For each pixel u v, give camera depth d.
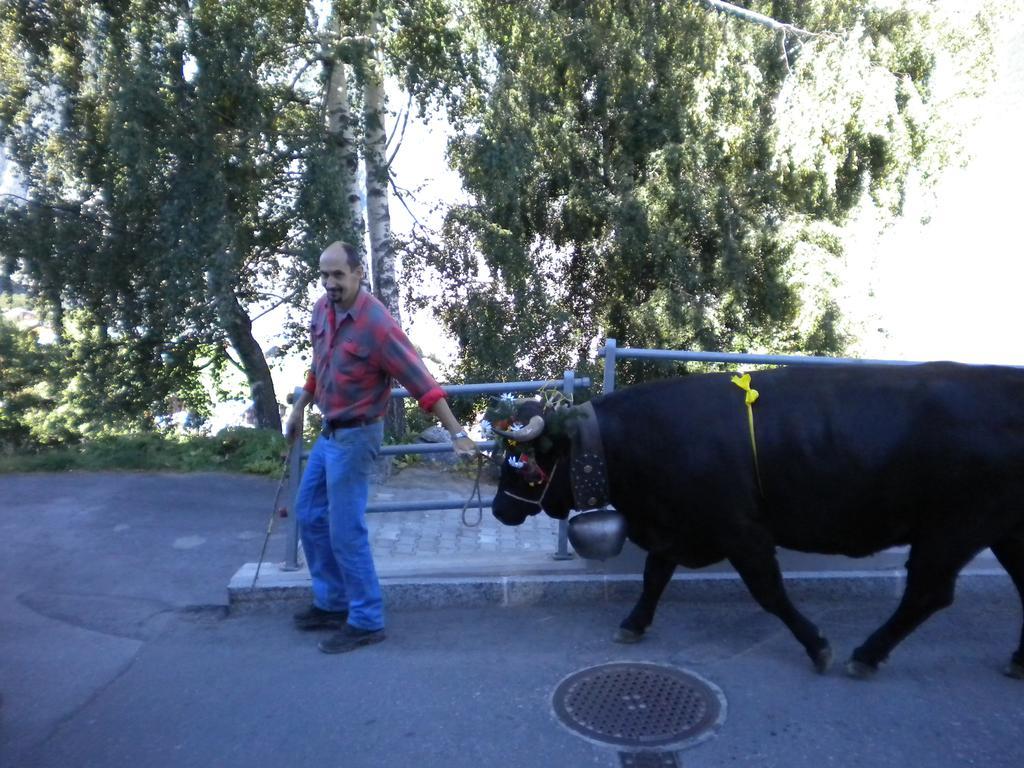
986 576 5.09
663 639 4.68
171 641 4.73
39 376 14.74
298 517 4.72
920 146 13.54
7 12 10.52
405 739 3.76
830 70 12.59
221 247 9.84
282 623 4.97
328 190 10.20
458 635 4.77
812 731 3.78
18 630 4.87
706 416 4.09
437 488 7.91
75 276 12.22
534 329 12.91
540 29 12.01
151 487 7.65
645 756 3.62
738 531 4.09
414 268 12.79
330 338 4.39
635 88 13.05
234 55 9.73
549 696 4.10
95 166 11.22
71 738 3.79
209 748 3.71
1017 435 3.80
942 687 4.14
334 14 10.56
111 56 9.97
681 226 13.47
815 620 4.88
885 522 4.03
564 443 4.27
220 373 15.74
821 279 13.07
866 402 3.96
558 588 5.15
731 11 12.71
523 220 13.96
